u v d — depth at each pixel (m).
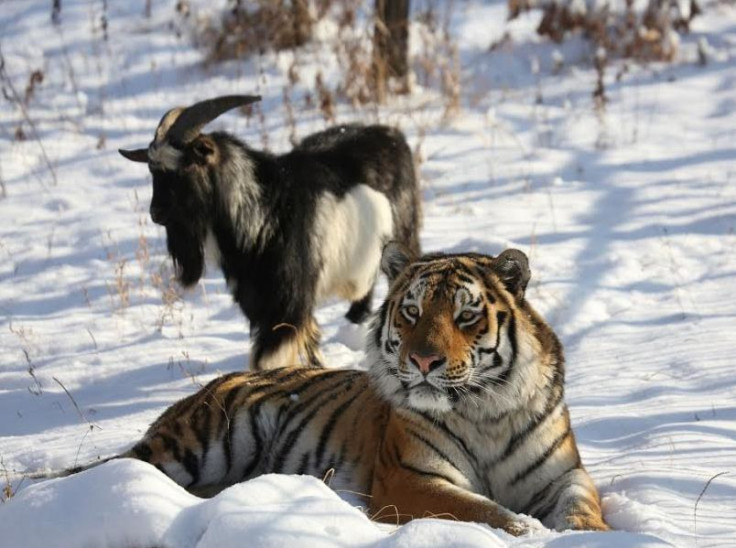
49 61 23.67
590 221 15.60
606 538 5.28
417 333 7.11
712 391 9.65
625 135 19.36
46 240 15.93
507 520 6.59
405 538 4.93
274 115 20.33
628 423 8.97
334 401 8.12
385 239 12.50
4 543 5.39
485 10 26.56
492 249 14.33
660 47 23.12
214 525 5.05
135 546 5.21
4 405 11.05
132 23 25.56
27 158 18.91
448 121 20.05
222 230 11.56
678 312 12.27
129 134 19.94
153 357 12.19
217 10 25.19
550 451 7.33
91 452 9.02
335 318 13.45
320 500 5.33
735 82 21.58
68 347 12.64
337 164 12.31
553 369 7.46
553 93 21.75
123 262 14.26
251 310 11.62
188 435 8.22
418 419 7.29
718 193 16.30
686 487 7.32
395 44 21.38
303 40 23.62
